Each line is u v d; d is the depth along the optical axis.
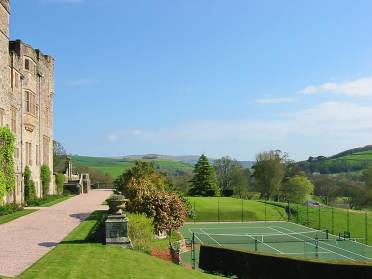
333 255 45.81
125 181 39.91
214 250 27.11
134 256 20.38
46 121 61.28
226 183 128.75
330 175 155.38
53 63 64.88
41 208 44.59
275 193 116.81
